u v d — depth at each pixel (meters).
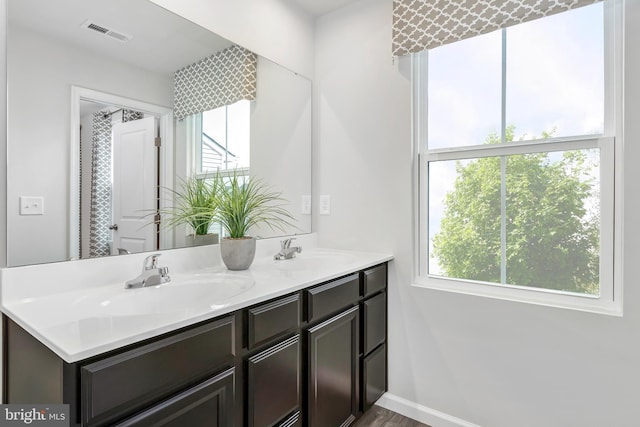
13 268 1.07
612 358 1.37
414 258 1.90
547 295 1.55
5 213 1.07
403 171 1.90
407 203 1.89
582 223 1.49
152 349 0.83
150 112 1.43
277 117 2.01
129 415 0.79
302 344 1.34
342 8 2.15
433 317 1.81
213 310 0.97
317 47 2.26
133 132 1.38
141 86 1.41
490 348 1.64
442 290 1.78
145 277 1.25
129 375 0.78
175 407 0.87
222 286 1.35
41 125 1.14
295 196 2.13
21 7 1.11
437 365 1.79
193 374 0.92
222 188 1.70
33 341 0.86
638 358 1.32
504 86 1.68
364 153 2.05
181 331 0.90
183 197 1.54
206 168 1.64
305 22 2.20
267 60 1.95
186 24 1.56
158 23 1.46
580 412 1.44
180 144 1.54
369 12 2.04
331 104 2.19
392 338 1.94
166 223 1.48
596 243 1.46
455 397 1.74
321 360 1.41
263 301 1.15
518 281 1.64
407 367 1.89
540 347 1.52
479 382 1.68
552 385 1.50
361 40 2.06
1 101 1.07
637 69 1.30
